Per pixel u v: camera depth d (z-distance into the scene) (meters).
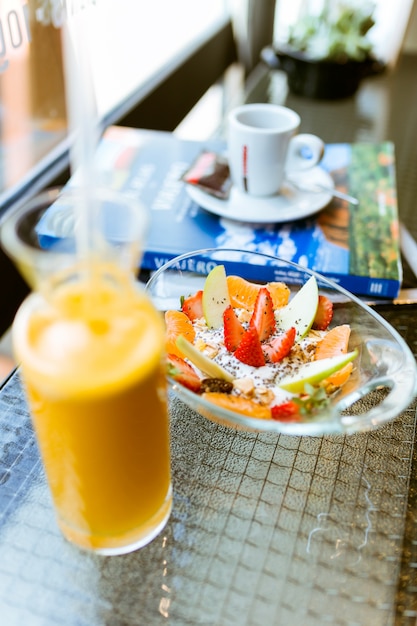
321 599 0.46
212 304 0.64
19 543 0.49
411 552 0.49
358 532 0.51
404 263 0.84
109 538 0.47
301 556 0.49
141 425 0.42
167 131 1.51
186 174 0.91
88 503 0.45
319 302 0.64
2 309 1.04
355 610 0.45
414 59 1.65
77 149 0.36
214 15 1.76
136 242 0.36
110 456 0.42
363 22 1.35
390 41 1.69
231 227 0.84
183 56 1.55
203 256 0.70
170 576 0.47
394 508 0.53
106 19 1.13
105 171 0.95
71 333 0.39
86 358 0.38
